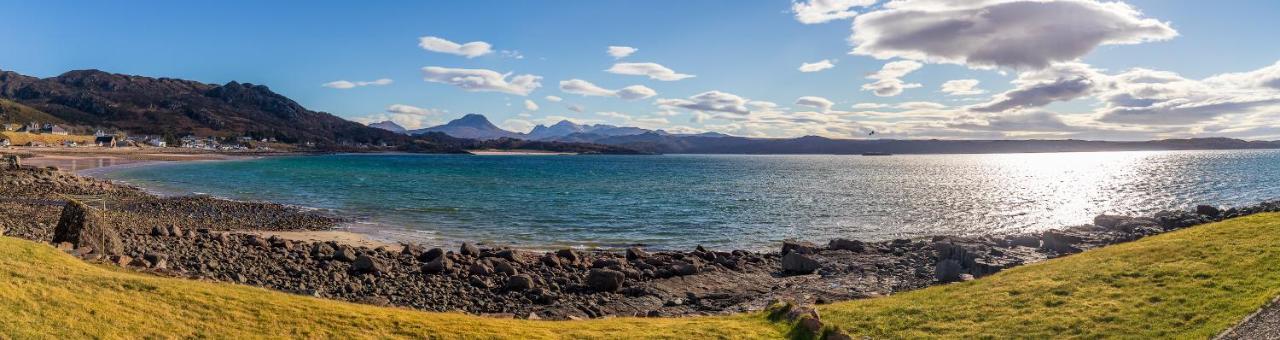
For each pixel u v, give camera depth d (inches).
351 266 1272.1
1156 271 869.2
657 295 1184.8
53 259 866.8
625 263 1455.5
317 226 2145.7
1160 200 3280.0
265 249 1478.8
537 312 1037.8
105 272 840.3
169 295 747.4
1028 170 7509.8
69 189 3056.1
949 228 2283.5
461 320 802.8
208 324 679.7
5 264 768.9
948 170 7657.5
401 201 3034.0
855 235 2111.2
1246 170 5959.6
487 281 1215.6
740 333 772.0
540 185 4318.4
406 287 1165.1
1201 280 806.5
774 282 1304.1
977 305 815.7
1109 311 736.3
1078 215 2687.0
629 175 5979.3
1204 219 1974.7
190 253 1342.3
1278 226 1093.8
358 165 7785.4
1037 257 1359.5
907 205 3029.0
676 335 761.6
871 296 1131.9
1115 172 6382.9
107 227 1180.5
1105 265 941.2
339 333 700.0
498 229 2154.3
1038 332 701.3
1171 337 647.1
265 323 704.4
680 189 4010.8
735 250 1684.3
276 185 3973.9
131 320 656.4
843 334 719.7
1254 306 693.3
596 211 2709.2
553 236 2017.7
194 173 5132.9
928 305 834.8
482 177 5319.9
